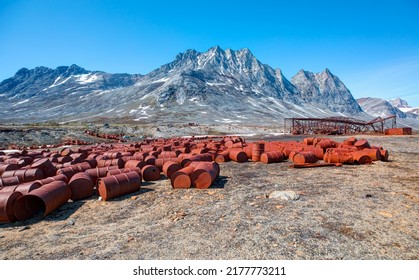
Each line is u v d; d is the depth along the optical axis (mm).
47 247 5898
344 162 14867
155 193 10023
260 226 6484
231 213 7488
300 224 6480
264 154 16625
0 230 6988
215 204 8391
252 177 12344
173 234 6285
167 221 7148
